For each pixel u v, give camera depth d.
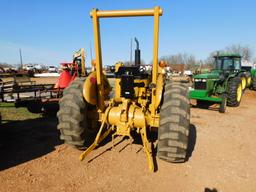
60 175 3.05
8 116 6.09
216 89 8.62
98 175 3.07
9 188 2.73
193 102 9.70
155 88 3.39
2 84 6.82
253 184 3.04
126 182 2.93
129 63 4.42
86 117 3.68
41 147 3.97
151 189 2.81
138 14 3.07
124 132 3.54
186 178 3.10
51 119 5.84
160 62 3.77
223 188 2.92
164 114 3.19
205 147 4.26
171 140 3.16
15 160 3.45
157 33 3.09
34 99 5.76
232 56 10.59
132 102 3.71
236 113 7.48
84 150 3.83
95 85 3.68
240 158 3.81
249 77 14.38
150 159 3.27
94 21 3.24
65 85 6.39
